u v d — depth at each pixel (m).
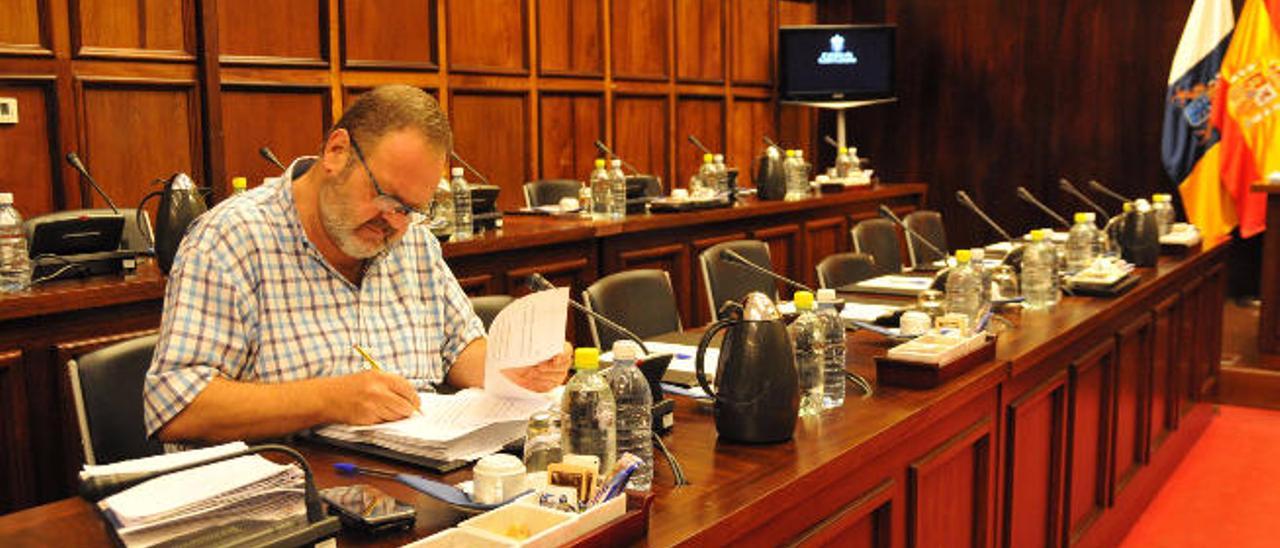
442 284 2.13
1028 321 2.78
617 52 6.65
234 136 4.71
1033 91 7.65
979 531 2.25
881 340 2.52
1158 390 3.83
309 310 1.90
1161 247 4.25
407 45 5.40
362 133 1.75
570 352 1.92
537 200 5.34
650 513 1.38
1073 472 2.83
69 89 4.15
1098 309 2.97
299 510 1.29
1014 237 7.81
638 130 6.85
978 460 2.23
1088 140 7.48
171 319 1.77
